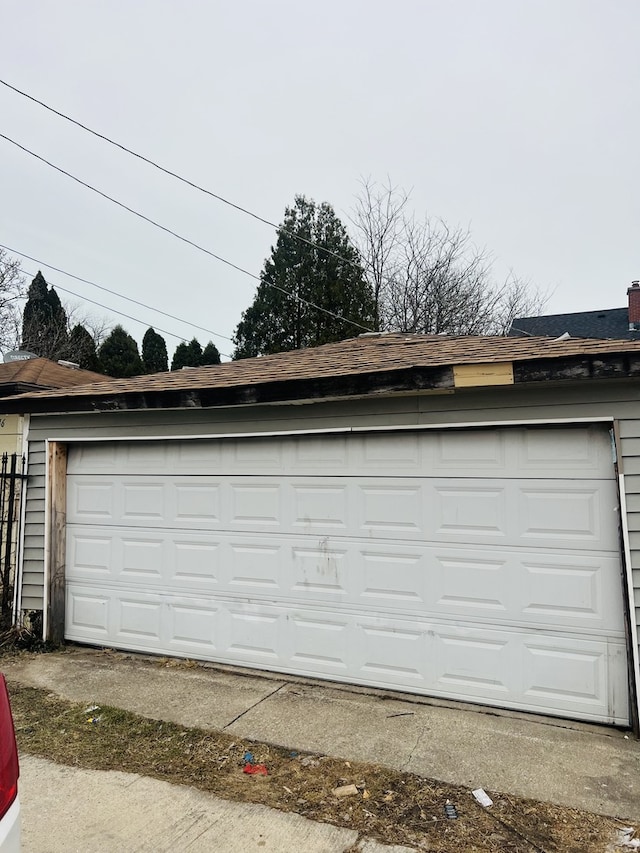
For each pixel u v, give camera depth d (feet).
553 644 13.39
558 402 13.50
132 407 17.81
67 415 19.74
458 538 14.48
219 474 17.60
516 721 13.06
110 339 96.58
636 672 12.23
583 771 10.73
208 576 17.52
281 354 25.71
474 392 14.35
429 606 14.67
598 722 12.83
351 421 15.69
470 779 10.50
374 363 16.67
